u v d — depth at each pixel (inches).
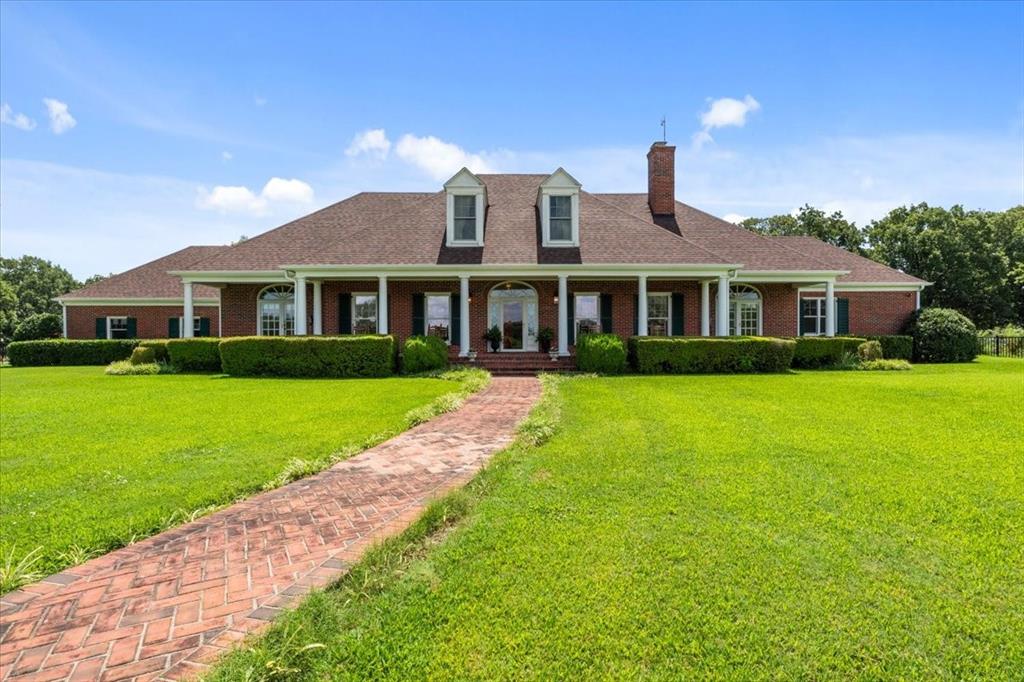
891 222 1878.7
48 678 100.1
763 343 669.9
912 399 422.6
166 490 210.4
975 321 1696.6
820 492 196.5
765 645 108.0
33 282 2578.7
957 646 107.3
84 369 856.3
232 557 153.8
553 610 120.8
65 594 133.3
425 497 204.8
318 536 168.6
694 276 732.0
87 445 286.7
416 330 805.2
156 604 128.0
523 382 590.2
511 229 796.0
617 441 280.7
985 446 265.9
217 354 730.8
